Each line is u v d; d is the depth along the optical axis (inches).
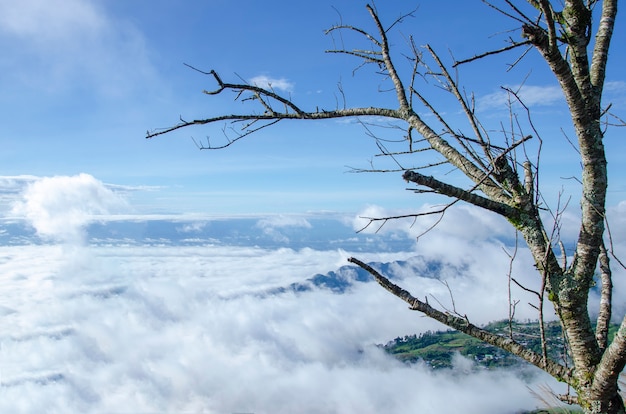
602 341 105.6
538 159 105.6
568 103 107.3
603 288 109.7
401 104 134.3
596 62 113.7
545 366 107.8
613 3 116.3
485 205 110.2
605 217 101.4
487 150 109.7
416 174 104.5
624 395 103.7
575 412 106.9
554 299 108.8
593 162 107.4
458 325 113.7
